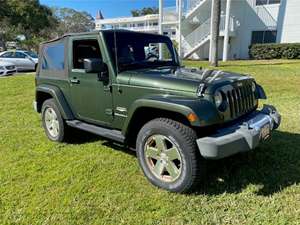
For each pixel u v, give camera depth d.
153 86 3.29
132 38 3.96
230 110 3.17
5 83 11.41
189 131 3.00
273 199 3.00
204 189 3.22
